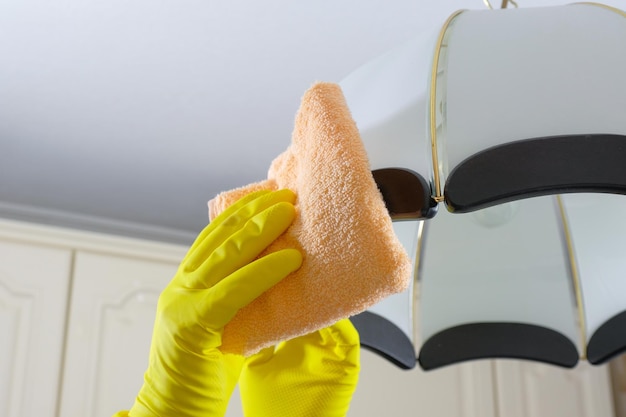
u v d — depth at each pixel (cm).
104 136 174
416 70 60
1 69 149
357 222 52
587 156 51
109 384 173
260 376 80
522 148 52
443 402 210
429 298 100
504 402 215
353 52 146
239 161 188
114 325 178
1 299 168
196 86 156
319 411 77
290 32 139
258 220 61
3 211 208
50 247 176
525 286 99
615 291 92
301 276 56
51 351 170
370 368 203
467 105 54
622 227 89
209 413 65
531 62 55
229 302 58
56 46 142
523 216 96
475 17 63
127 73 151
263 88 157
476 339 99
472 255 99
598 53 55
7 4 131
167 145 179
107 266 181
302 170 60
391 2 131
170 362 64
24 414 163
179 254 191
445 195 52
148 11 133
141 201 210
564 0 131
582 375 226
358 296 52
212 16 134
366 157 54
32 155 182
